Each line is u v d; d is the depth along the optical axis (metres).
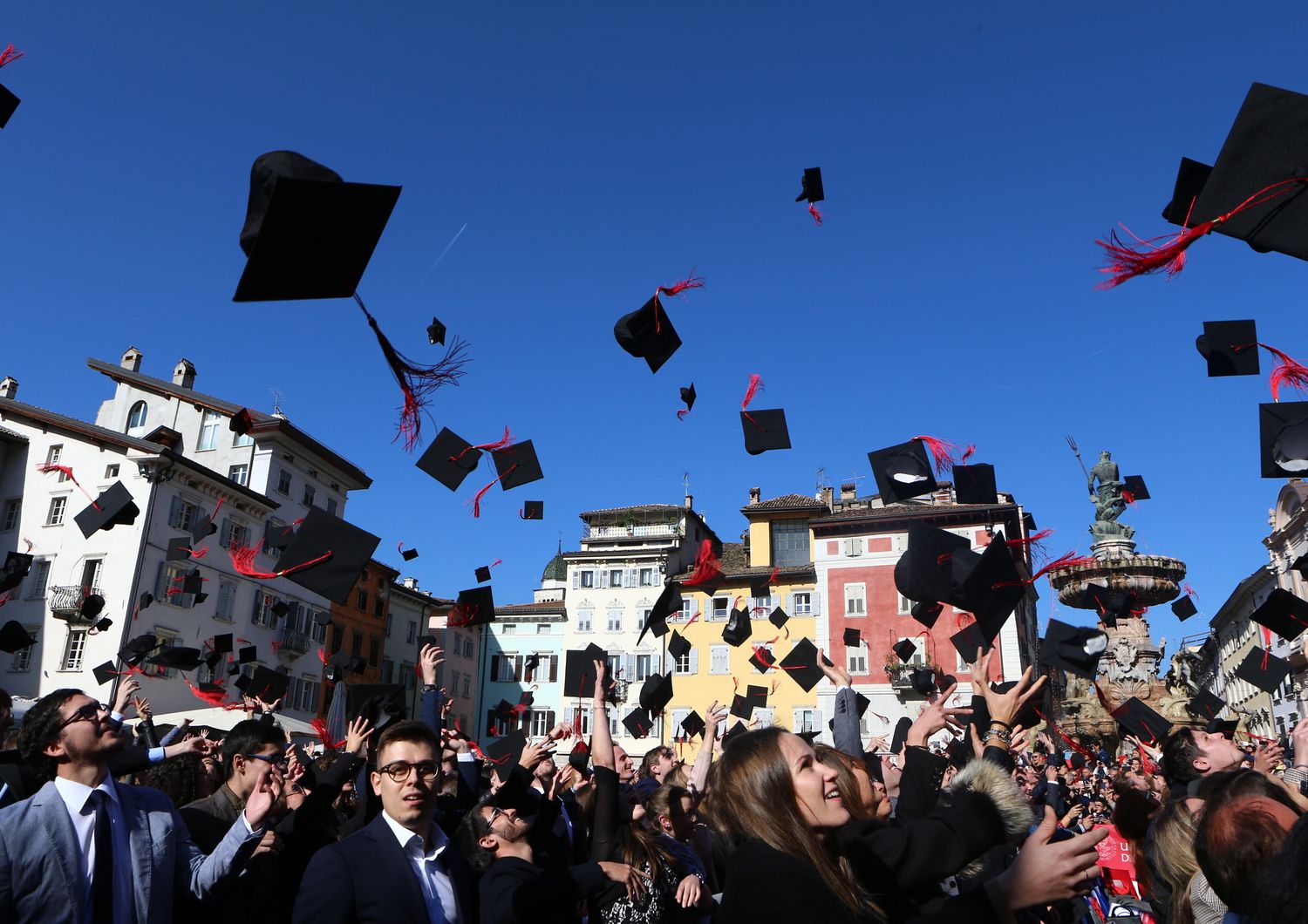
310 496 42.44
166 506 33.97
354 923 3.64
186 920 4.18
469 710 51.69
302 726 22.67
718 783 2.74
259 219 3.53
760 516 50.97
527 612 53.00
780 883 2.41
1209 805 2.67
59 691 3.90
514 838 4.46
